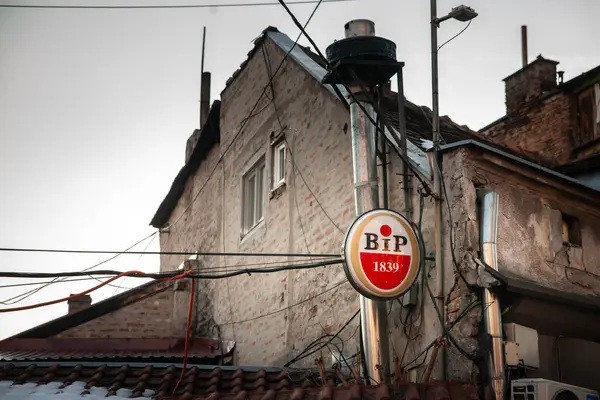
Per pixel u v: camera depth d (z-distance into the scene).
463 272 9.57
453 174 10.01
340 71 10.80
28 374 10.66
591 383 10.51
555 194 10.91
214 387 10.52
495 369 9.18
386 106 13.93
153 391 10.30
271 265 14.16
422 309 10.12
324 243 12.62
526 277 10.11
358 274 9.40
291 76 14.66
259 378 10.73
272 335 13.71
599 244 11.30
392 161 11.20
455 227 9.79
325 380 10.53
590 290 10.88
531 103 19.39
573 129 18.30
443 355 9.58
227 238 16.55
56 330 16.19
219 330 15.93
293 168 14.02
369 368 9.82
